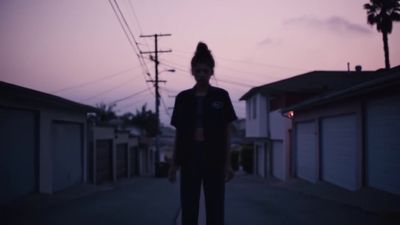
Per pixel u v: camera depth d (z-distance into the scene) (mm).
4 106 12328
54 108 16125
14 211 10055
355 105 14562
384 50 32594
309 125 21250
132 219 8773
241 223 8508
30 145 14258
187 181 4137
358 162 14273
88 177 21422
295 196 14531
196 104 4094
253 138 30734
